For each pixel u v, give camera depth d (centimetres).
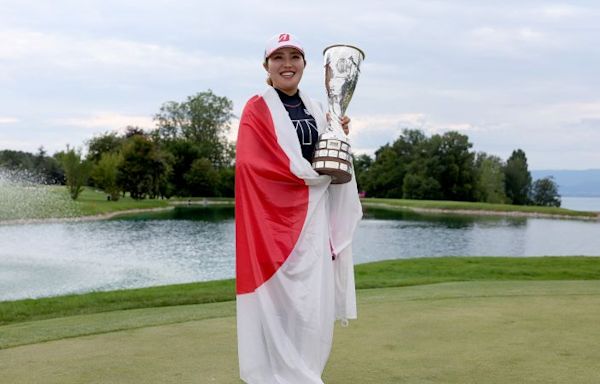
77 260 2141
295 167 378
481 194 9412
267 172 378
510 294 837
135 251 2530
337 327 610
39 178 5644
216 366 473
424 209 7656
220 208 6706
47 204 4684
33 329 620
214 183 9006
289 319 381
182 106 9881
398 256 2730
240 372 378
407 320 646
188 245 2814
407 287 968
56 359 499
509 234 4134
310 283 381
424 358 492
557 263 1492
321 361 386
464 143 9381
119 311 769
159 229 3716
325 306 386
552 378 438
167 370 463
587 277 1276
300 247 382
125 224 4103
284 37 398
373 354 505
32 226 3753
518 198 10700
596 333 581
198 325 634
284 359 373
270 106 389
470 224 5072
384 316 670
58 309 856
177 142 9106
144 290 1039
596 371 456
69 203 5122
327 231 396
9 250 2428
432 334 578
